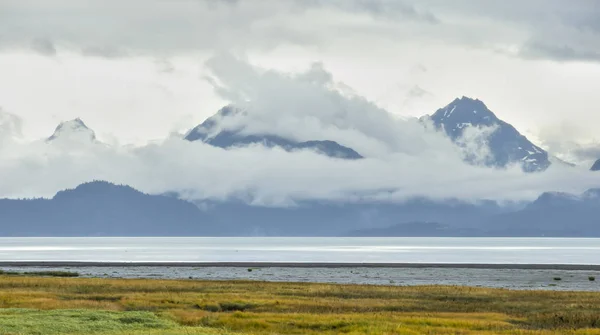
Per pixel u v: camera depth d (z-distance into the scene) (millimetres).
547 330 86750
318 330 85188
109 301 113625
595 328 88812
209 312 99125
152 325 81688
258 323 88000
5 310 89062
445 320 92750
